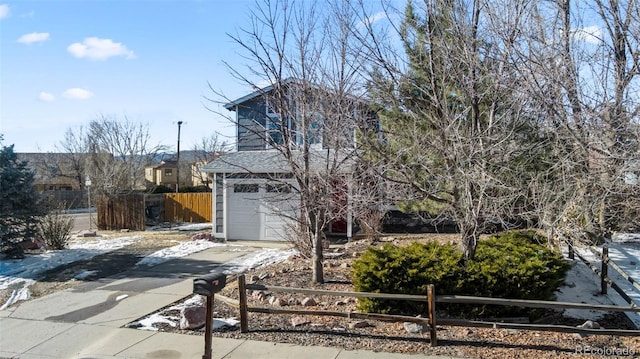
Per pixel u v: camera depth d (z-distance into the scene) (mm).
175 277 10688
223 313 7535
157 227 22969
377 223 13633
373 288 6957
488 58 6863
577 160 6473
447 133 6770
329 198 8500
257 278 9734
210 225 23391
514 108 6809
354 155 7637
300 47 11250
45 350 6371
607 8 7016
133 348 6234
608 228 8000
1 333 7102
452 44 6980
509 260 7074
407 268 6895
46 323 7512
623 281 8305
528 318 6766
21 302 8805
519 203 7812
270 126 11617
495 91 6777
